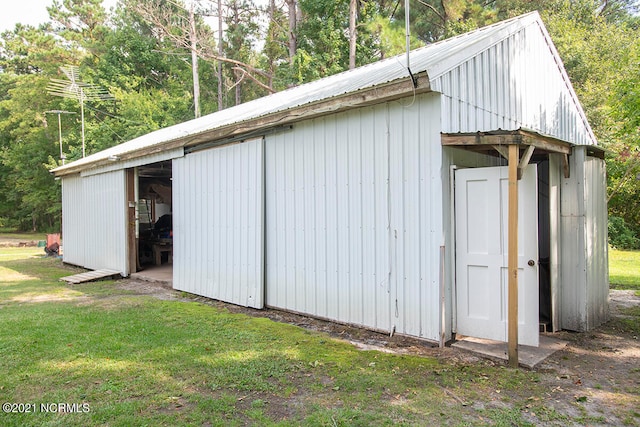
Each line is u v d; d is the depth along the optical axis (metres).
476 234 4.32
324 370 3.69
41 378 3.53
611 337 4.78
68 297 7.23
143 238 11.42
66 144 23.92
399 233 4.69
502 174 4.16
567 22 15.97
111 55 25.20
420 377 3.53
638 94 7.14
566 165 5.02
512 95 5.51
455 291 4.46
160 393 3.23
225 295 6.93
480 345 4.30
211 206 7.32
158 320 5.50
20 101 24.94
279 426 2.74
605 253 5.54
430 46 6.84
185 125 11.09
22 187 25.44
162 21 25.02
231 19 26.05
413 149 4.55
